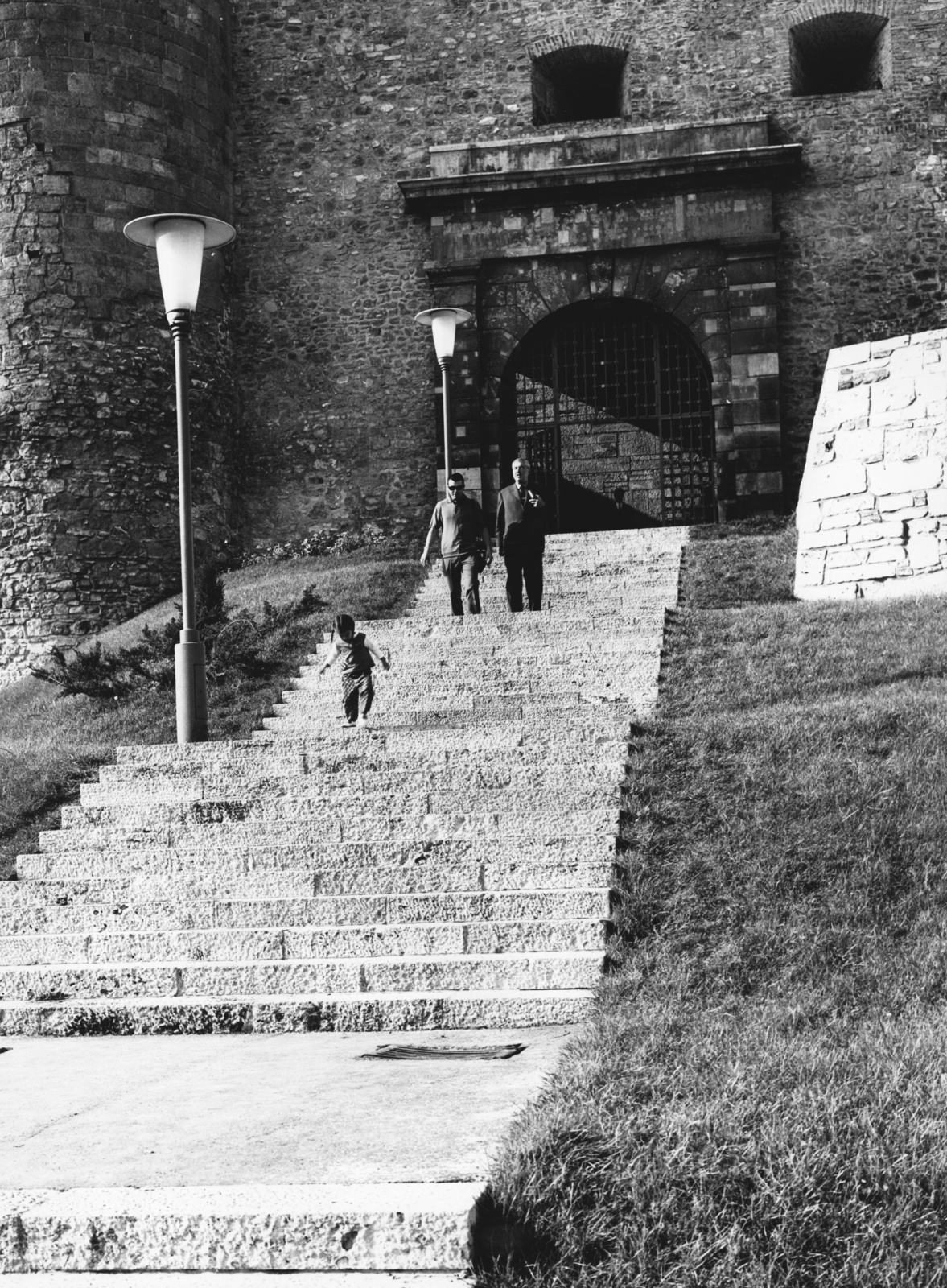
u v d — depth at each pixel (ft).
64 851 28.40
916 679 33.91
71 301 65.62
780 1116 12.21
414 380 74.43
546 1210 11.00
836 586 47.14
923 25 72.43
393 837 26.05
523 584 52.11
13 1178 12.69
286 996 21.15
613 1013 17.57
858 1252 10.40
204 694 35.50
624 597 49.24
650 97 74.13
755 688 35.12
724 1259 10.40
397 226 75.25
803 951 19.16
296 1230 11.02
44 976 22.20
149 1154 13.33
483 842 24.30
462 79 75.51
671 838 23.94
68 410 65.36
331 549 72.90
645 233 71.41
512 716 35.53
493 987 20.86
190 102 70.18
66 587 64.80
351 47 76.33
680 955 19.90
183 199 69.31
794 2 73.41
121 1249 11.26
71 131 65.98
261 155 76.33
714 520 71.00
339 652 36.96
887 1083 13.08
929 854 21.61
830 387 48.57
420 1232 10.80
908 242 71.46
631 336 73.51
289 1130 13.92
